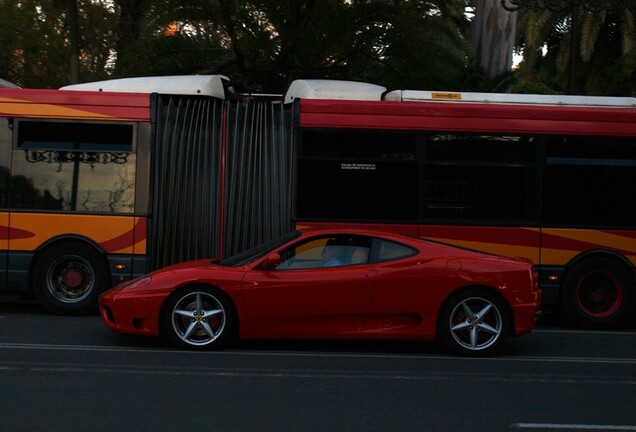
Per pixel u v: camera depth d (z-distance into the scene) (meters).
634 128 11.33
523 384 7.38
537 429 5.89
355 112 11.17
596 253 11.22
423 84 17.58
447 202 11.16
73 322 10.48
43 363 7.77
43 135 11.11
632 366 8.37
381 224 11.12
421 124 11.17
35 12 21.59
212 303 8.55
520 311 8.62
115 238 11.03
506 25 18.75
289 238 8.86
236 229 11.24
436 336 8.59
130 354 8.31
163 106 11.33
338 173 11.16
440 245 8.80
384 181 11.15
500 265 8.66
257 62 17.61
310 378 7.39
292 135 11.22
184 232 11.18
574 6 16.30
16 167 11.06
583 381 7.56
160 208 11.12
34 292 11.14
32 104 11.09
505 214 11.22
